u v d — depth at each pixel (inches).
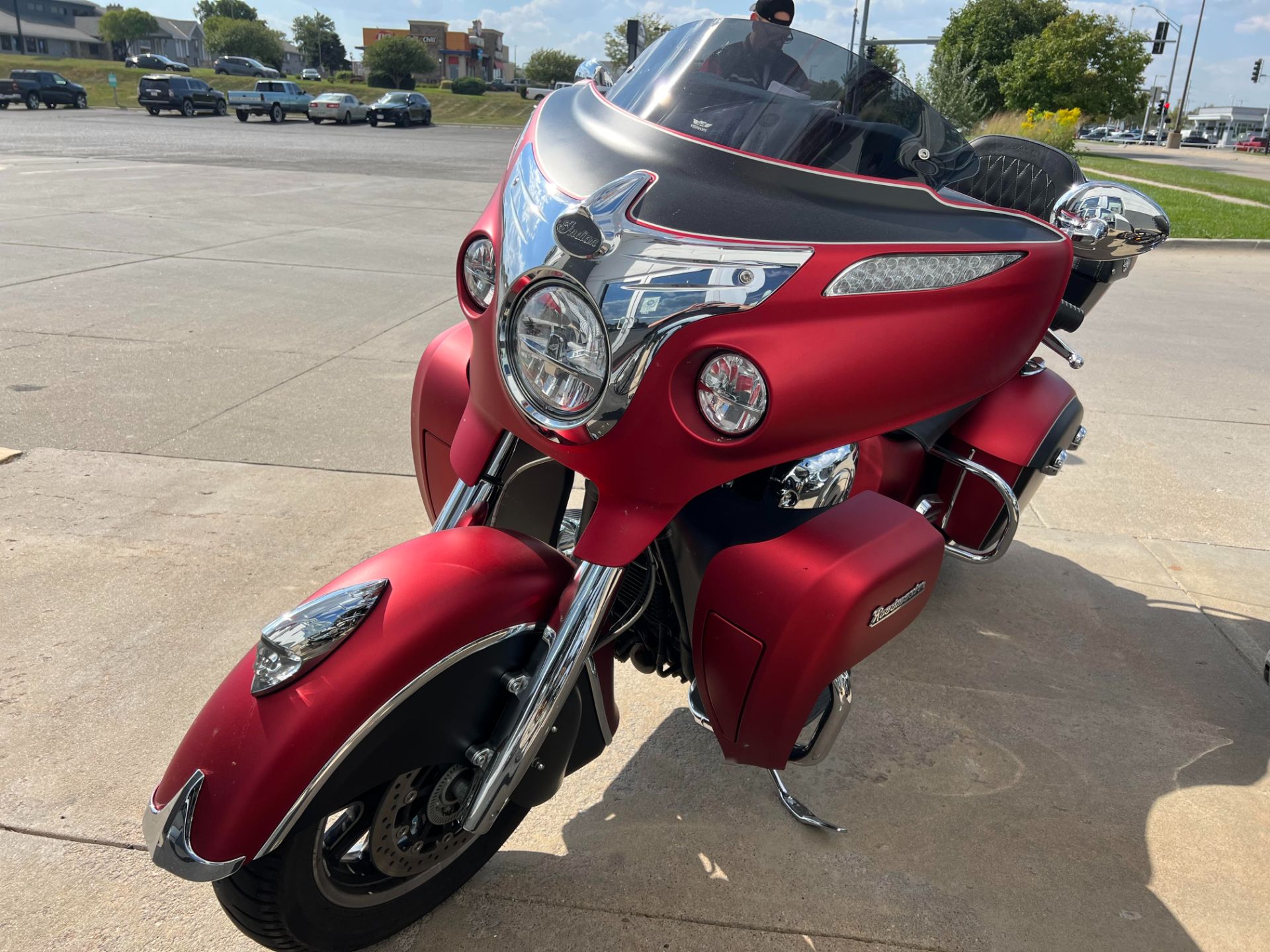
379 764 68.1
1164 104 2596.0
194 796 63.3
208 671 112.4
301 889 67.9
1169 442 211.2
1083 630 136.2
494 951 79.8
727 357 66.1
